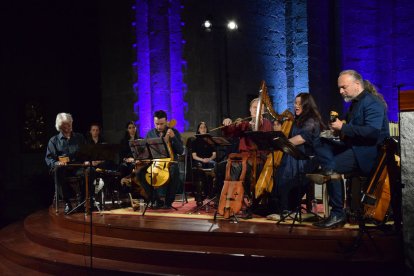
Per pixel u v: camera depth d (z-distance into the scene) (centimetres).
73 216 562
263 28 911
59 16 895
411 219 365
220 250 409
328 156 408
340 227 415
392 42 944
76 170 609
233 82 859
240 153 496
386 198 382
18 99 864
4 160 851
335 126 389
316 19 933
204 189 615
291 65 935
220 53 842
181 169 680
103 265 431
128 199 713
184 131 790
